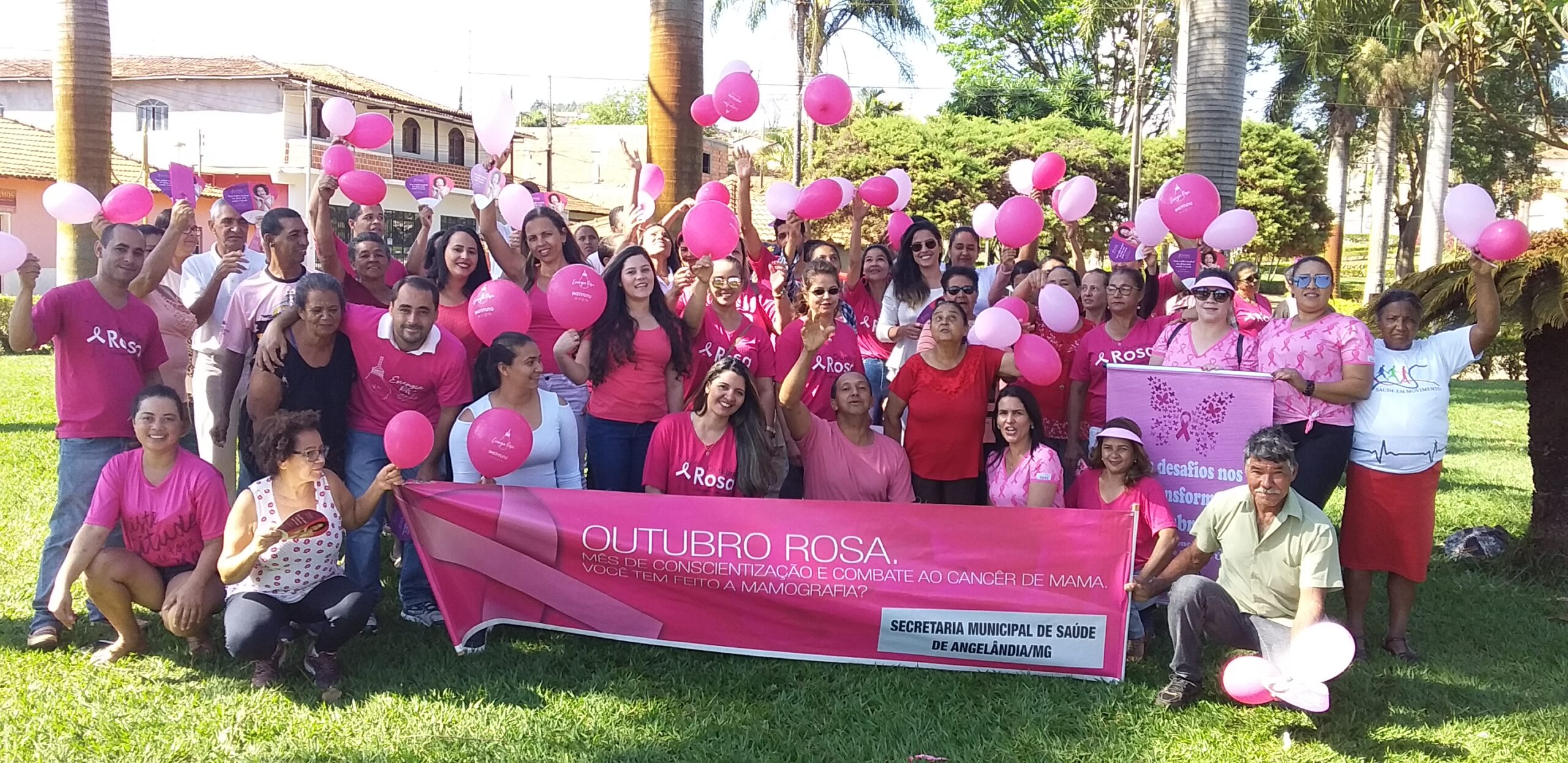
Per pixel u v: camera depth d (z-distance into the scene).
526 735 4.18
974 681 4.81
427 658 4.94
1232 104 10.07
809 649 5.00
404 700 4.50
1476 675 4.99
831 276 5.20
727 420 5.31
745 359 5.77
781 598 5.00
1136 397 5.56
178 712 4.32
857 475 5.41
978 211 7.98
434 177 7.30
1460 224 5.12
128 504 4.71
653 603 5.08
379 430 5.25
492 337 5.21
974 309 6.69
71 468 5.02
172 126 32.34
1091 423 6.07
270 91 31.70
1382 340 5.36
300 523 4.38
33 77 33.91
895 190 7.92
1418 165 39.12
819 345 5.27
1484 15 7.81
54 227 27.78
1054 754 4.13
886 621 4.95
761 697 4.62
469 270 5.84
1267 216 31.77
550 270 6.08
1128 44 37.47
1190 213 6.27
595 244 7.49
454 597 4.97
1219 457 5.45
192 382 6.04
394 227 32.88
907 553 4.94
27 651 4.88
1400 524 5.18
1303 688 4.01
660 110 8.94
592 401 5.66
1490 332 5.15
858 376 5.38
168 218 6.54
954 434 5.59
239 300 5.55
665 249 6.68
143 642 4.92
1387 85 29.12
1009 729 4.35
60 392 5.06
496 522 5.00
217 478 4.81
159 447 4.68
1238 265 7.42
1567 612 5.92
